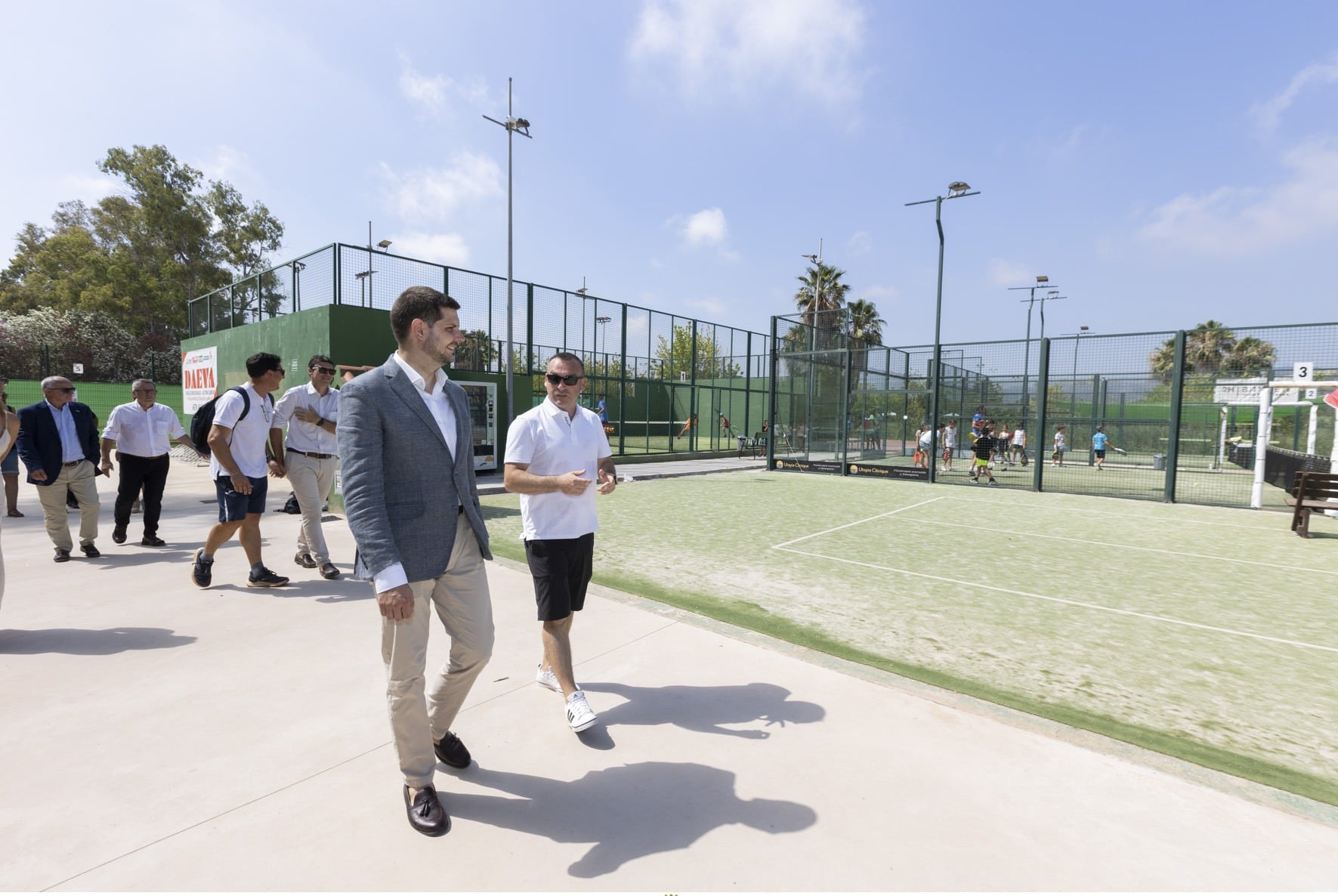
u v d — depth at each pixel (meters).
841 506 10.88
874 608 4.98
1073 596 5.42
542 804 2.33
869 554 6.99
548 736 2.81
